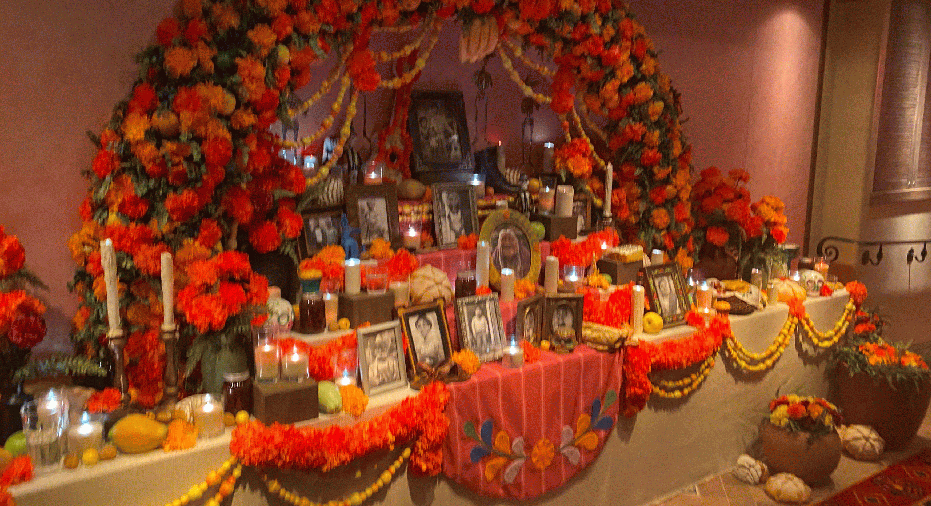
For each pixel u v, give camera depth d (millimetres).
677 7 4758
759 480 3949
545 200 3975
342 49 3035
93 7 2695
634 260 3844
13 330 2416
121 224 2527
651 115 4043
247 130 2656
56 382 2658
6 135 2598
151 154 2445
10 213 2645
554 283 3564
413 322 2965
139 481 2191
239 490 2391
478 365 3023
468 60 3510
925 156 6488
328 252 3068
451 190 3580
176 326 2559
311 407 2543
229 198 2631
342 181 3332
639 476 3674
